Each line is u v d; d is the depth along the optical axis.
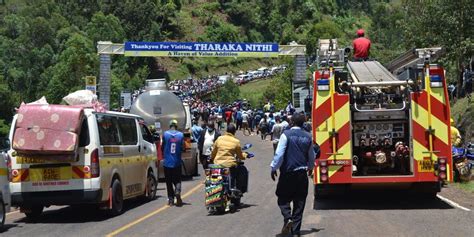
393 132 15.52
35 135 14.38
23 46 96.38
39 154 14.51
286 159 11.57
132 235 12.73
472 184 19.25
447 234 11.79
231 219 14.50
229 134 16.06
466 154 21.08
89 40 109.81
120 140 16.58
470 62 34.69
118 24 134.50
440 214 14.27
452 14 32.94
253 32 187.88
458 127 29.55
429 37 34.78
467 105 31.45
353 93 15.52
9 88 82.56
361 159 15.67
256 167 28.95
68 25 119.75
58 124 14.48
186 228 13.40
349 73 16.83
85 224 14.60
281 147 11.51
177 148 17.33
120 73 109.56
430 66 15.01
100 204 15.33
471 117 28.92
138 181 17.73
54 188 14.71
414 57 15.79
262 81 132.38
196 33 173.50
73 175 14.71
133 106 26.58
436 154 14.88
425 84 14.95
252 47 51.25
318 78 15.27
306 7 196.62
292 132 11.63
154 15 155.62
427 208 15.25
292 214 11.83
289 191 11.57
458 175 19.62
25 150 14.34
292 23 193.12
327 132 15.12
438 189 15.85
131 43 50.16
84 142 14.79
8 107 73.62
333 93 15.15
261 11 195.12
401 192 17.34
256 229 12.96
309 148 11.66
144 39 149.25
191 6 191.38
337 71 15.32
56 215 16.47
